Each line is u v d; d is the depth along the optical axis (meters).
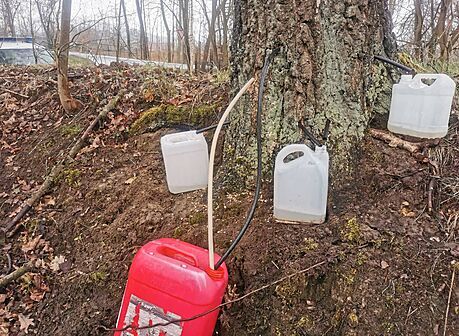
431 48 4.27
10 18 10.52
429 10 5.33
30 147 3.43
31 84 4.25
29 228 2.61
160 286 1.43
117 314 1.84
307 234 1.62
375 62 1.94
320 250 1.57
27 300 2.18
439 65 3.01
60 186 2.79
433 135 1.78
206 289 1.38
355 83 1.84
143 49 8.45
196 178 2.02
